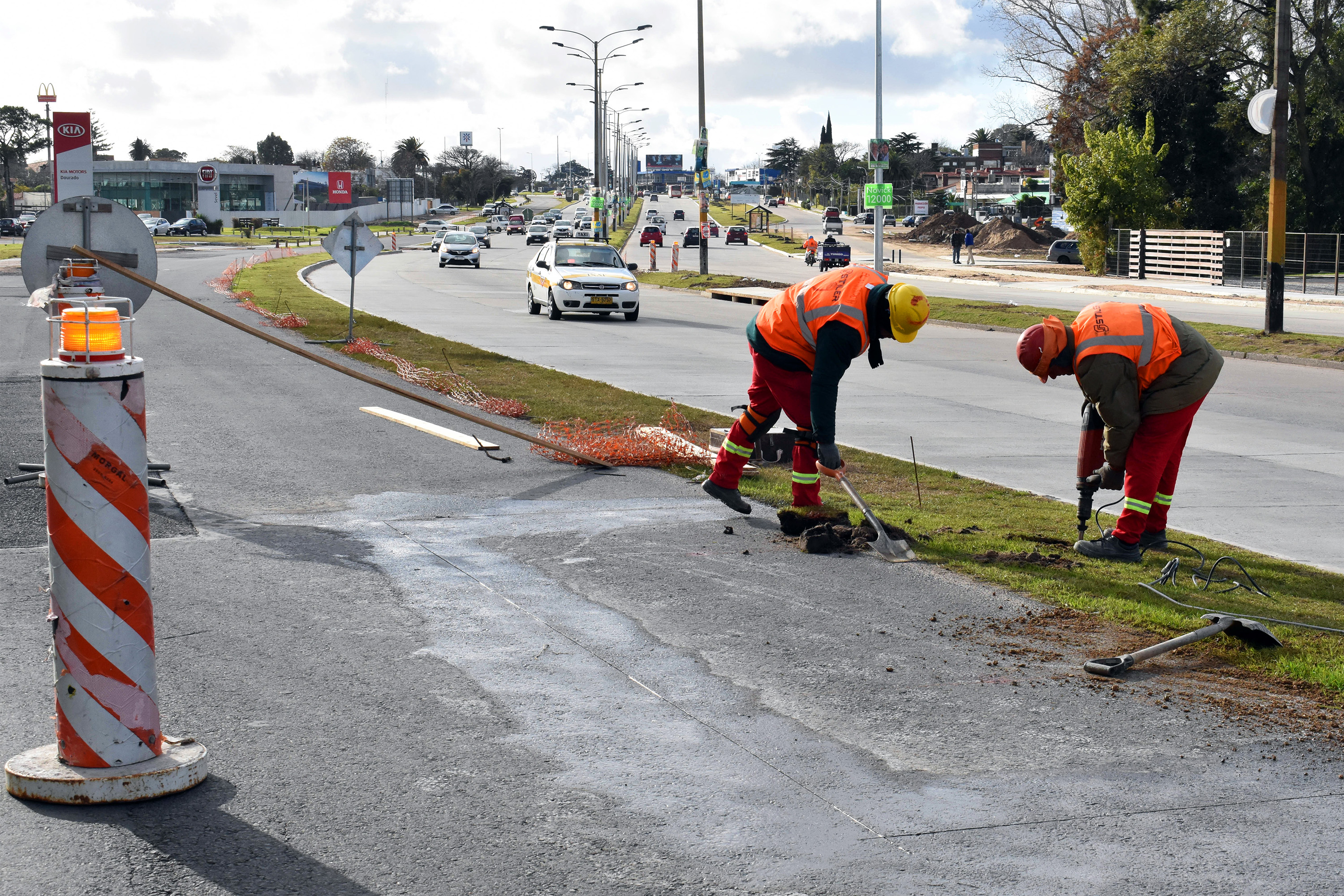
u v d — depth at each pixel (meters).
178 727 4.60
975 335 26.62
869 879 3.59
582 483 9.62
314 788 4.11
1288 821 4.02
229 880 3.49
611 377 17.17
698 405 14.51
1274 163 23.61
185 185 123.25
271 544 7.45
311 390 14.52
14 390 13.88
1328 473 11.16
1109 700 5.11
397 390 8.78
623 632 5.88
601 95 67.62
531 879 3.55
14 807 3.92
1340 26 53.44
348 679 5.16
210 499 8.71
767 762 4.41
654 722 4.77
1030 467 11.11
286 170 135.25
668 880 3.56
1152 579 7.03
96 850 3.64
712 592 6.60
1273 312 23.94
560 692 5.07
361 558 7.18
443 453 10.77
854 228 117.81
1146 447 7.37
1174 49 55.69
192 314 24.52
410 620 6.00
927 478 10.20
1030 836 3.88
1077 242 65.50
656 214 124.25
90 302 3.95
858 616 6.21
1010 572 7.05
